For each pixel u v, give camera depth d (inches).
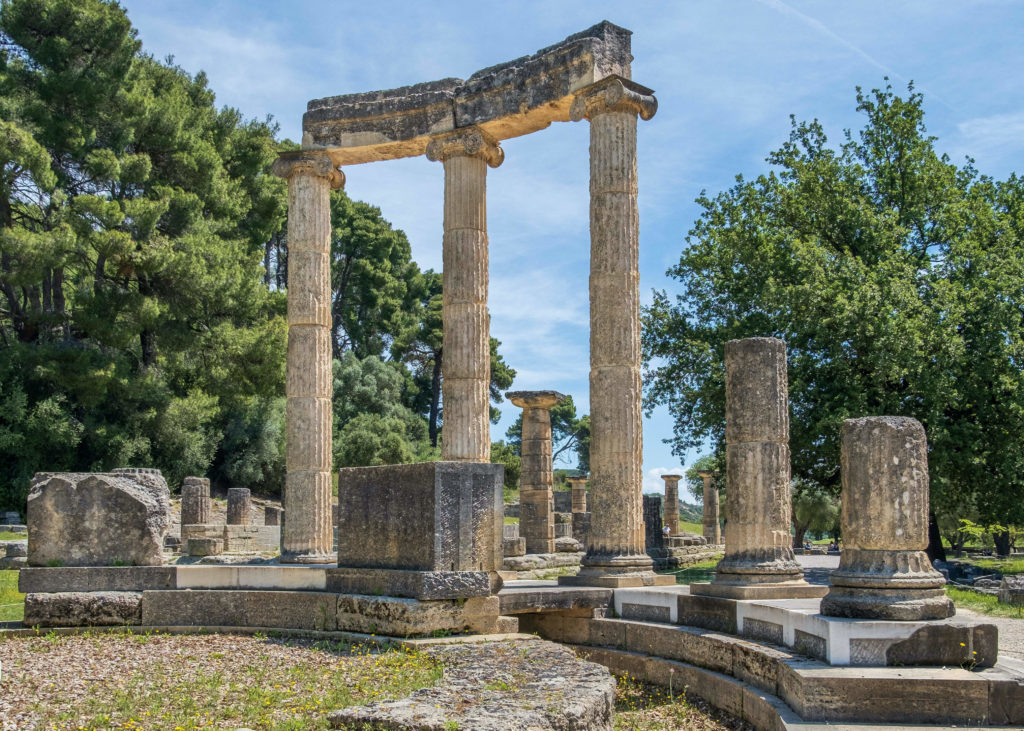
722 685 409.4
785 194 1147.3
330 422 735.7
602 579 580.1
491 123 713.6
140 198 1473.9
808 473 1114.7
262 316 1723.7
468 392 704.4
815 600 454.3
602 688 311.0
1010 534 1990.7
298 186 748.0
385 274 2701.8
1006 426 1005.2
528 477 1125.7
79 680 368.8
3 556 913.5
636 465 610.2
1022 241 1087.6
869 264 1079.6
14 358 1397.6
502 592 519.8
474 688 314.5
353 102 759.7
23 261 1362.0
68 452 1514.5
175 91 1699.1
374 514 496.4
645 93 649.0
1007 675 323.9
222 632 500.7
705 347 1107.3
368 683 356.5
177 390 1667.1
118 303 1454.2
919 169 1144.8
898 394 997.2
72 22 1502.2
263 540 1283.2
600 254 628.7
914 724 316.5
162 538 541.3
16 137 1331.2
